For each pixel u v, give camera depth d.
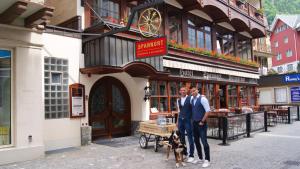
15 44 8.47
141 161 8.19
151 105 13.79
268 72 33.09
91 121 11.80
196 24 17.52
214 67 18.00
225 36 20.56
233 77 20.38
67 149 10.03
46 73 10.01
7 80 8.54
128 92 13.41
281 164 7.59
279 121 18.97
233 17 18.77
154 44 10.38
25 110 8.58
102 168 7.51
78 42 11.01
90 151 9.67
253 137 12.25
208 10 17.59
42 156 8.80
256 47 29.20
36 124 8.78
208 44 18.48
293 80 29.34
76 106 10.69
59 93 10.31
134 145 10.66
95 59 10.64
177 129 8.92
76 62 10.88
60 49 10.45
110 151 9.62
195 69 16.23
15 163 8.16
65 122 10.39
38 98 8.89
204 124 7.73
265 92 31.95
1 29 8.23
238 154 8.89
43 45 9.12
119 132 12.91
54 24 12.52
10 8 7.59
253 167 7.35
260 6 25.70
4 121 8.45
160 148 9.99
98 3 12.02
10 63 8.56
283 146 10.11
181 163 7.69
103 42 10.39
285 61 47.97
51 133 10.00
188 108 8.31
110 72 10.95
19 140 8.41
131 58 11.30
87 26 11.48
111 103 12.65
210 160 8.17
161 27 14.82
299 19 46.59
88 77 11.20
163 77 13.95
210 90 18.11
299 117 20.66
